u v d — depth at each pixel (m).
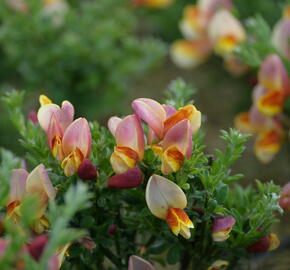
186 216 0.51
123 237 0.54
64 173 0.51
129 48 0.81
